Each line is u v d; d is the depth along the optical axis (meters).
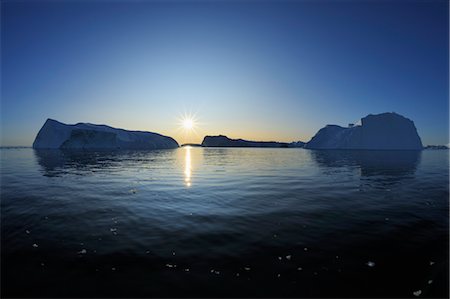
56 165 36.31
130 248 7.93
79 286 5.98
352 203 13.55
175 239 8.62
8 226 9.93
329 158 55.66
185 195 15.56
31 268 6.75
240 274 6.44
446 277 6.39
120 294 5.69
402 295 5.71
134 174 26.23
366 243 8.34
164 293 5.71
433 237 8.88
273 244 8.21
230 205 13.12
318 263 7.02
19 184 19.55
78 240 8.57
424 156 64.56
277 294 5.68
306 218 10.91
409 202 13.84
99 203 13.54
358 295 5.70
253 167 34.62
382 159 51.59
